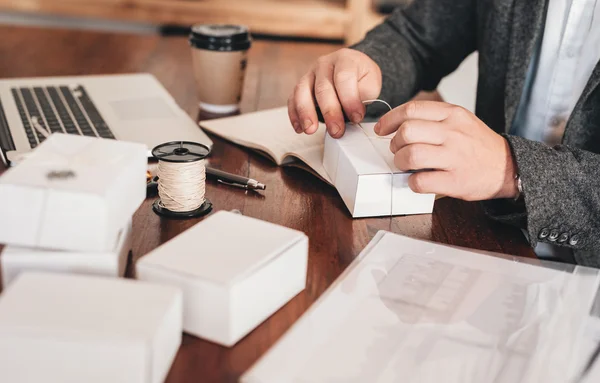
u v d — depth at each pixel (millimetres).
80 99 1057
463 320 566
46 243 529
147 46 1529
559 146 794
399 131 738
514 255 706
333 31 1866
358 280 615
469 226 774
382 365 500
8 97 1040
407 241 702
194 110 1127
